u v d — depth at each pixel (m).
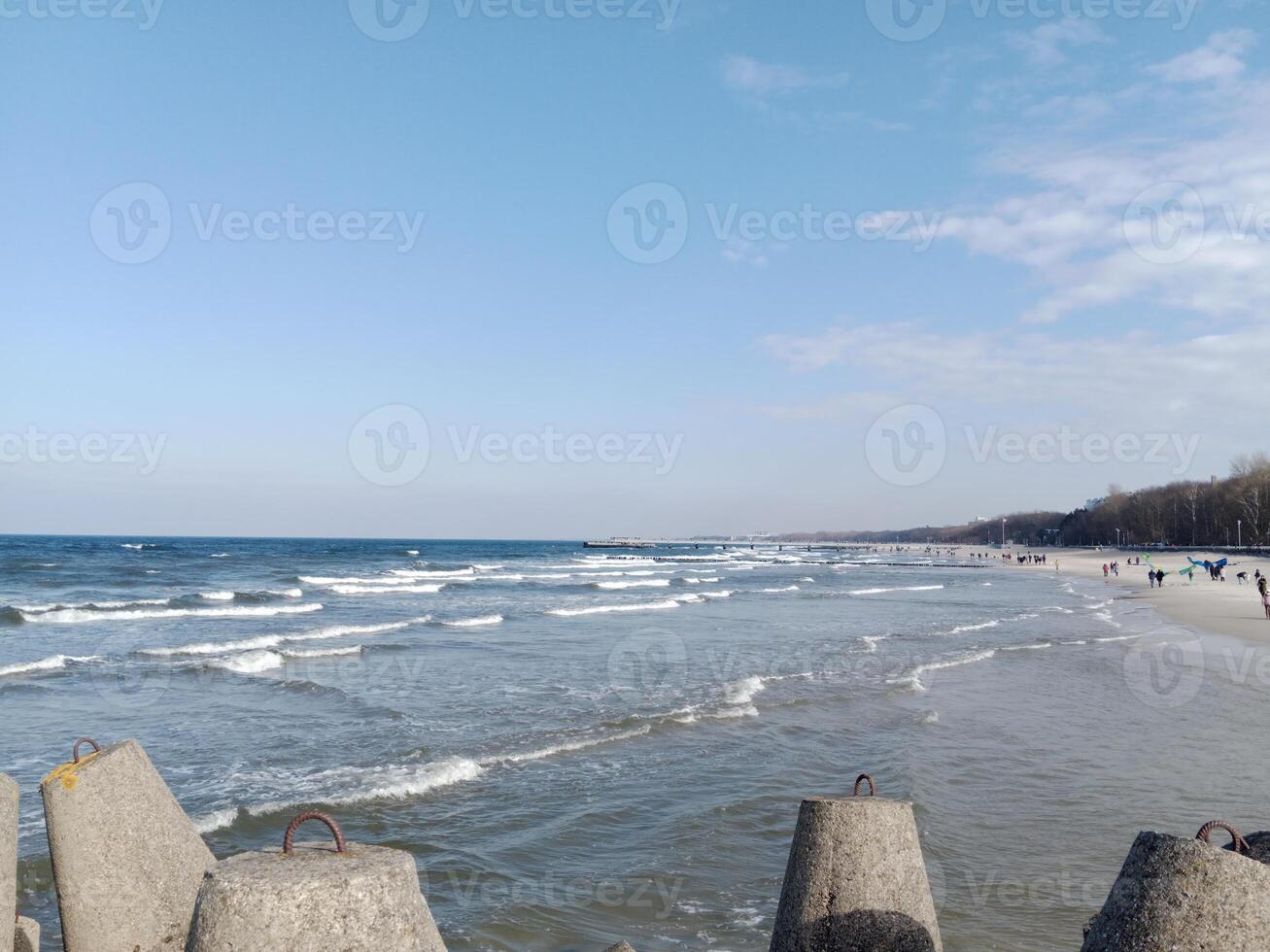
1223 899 3.65
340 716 16.19
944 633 30.92
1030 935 7.28
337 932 3.42
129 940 4.95
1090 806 10.77
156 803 5.19
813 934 4.86
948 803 10.90
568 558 119.88
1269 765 12.63
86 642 27.14
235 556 96.75
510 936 7.49
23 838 9.48
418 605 42.16
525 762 13.03
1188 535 129.00
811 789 11.70
